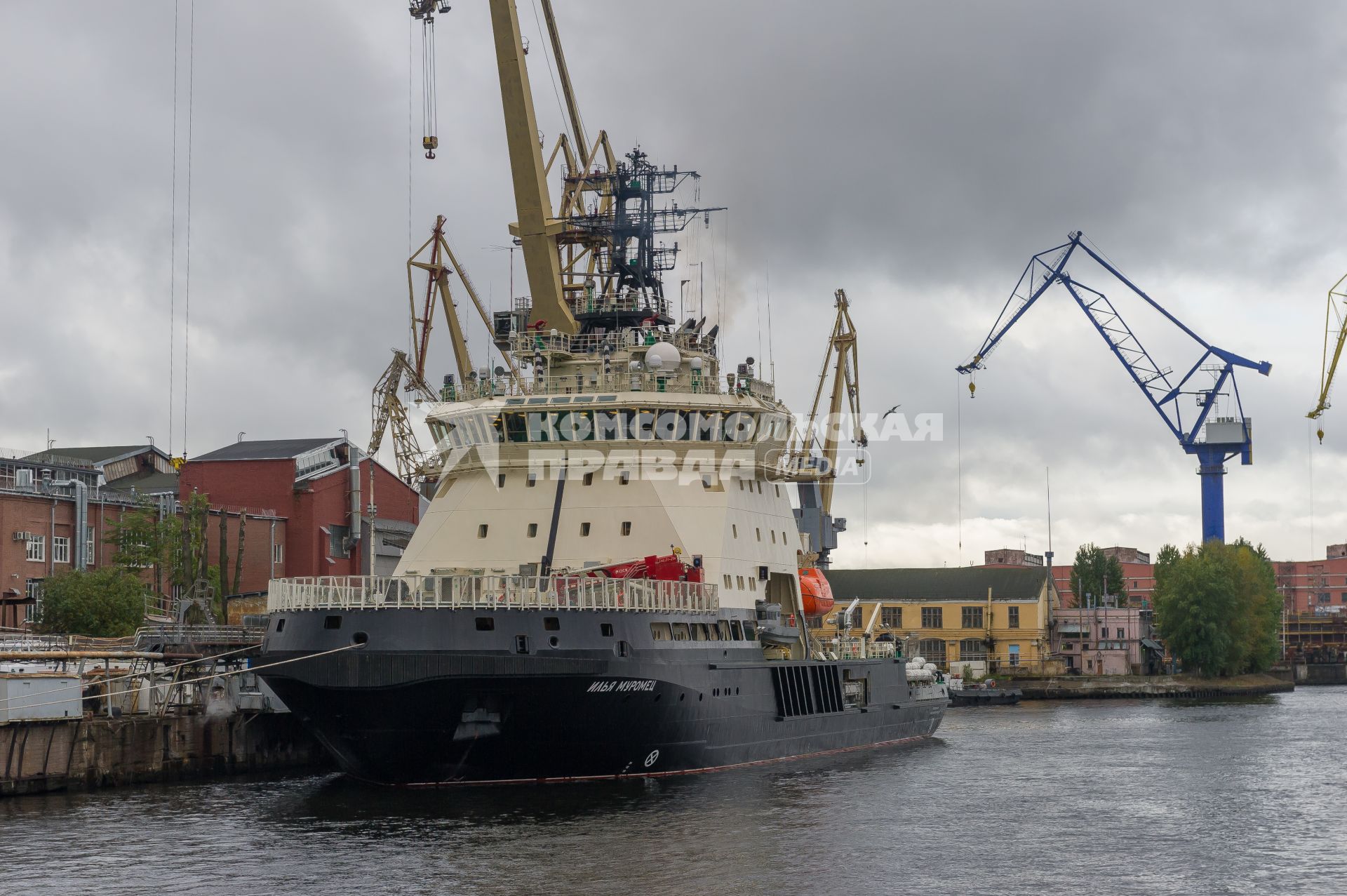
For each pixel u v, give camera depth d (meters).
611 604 55.06
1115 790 64.31
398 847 46.38
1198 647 167.75
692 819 51.09
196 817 51.47
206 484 119.75
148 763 60.88
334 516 120.75
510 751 55.06
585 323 70.19
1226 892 44.00
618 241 71.38
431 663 51.91
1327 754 82.31
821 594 75.19
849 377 125.50
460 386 68.62
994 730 102.06
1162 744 89.06
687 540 62.19
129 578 91.50
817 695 69.25
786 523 71.88
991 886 44.09
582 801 53.34
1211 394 190.25
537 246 69.88
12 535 99.25
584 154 77.19
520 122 69.44
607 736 55.50
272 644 55.78
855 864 46.12
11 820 51.12
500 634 52.62
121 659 61.31
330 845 46.56
